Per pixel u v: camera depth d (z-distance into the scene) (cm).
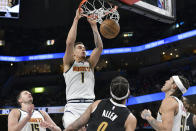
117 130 262
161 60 2173
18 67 2400
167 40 2117
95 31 433
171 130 314
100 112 273
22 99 450
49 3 2259
